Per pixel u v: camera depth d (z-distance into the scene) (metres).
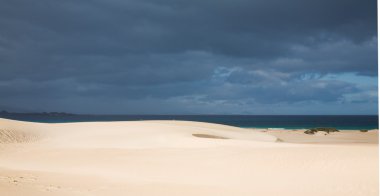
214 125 42.47
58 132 29.89
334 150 14.63
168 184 10.82
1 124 28.81
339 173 11.13
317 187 9.82
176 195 9.32
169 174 12.71
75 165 15.67
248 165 13.37
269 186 10.28
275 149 16.09
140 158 16.69
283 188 9.96
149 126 32.88
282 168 12.50
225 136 31.36
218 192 9.61
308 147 16.48
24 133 27.53
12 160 17.91
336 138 37.97
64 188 10.01
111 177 12.26
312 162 12.82
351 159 12.68
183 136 25.42
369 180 10.08
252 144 19.84
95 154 18.77
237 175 12.05
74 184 10.75
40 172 13.43
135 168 14.20
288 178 11.15
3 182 10.50
